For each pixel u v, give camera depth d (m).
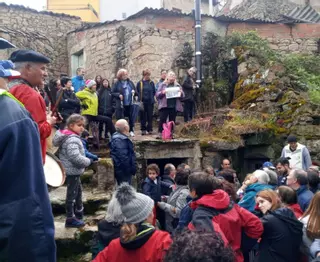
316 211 3.24
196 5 11.06
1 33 12.30
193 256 1.47
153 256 2.35
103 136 8.91
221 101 10.60
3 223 1.62
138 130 9.97
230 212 3.17
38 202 1.69
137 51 11.11
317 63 11.32
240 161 8.60
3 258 1.62
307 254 3.28
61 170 4.33
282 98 9.09
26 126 1.74
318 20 13.74
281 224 3.33
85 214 5.61
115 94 8.22
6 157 1.66
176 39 11.30
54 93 7.86
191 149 7.97
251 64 10.27
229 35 11.55
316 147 8.38
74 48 13.69
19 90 2.83
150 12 10.99
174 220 5.12
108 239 2.93
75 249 4.62
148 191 5.62
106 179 6.18
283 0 14.83
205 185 3.18
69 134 4.79
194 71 9.68
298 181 4.44
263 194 3.63
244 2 14.98
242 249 3.37
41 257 1.65
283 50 12.25
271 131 8.55
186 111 9.58
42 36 13.51
